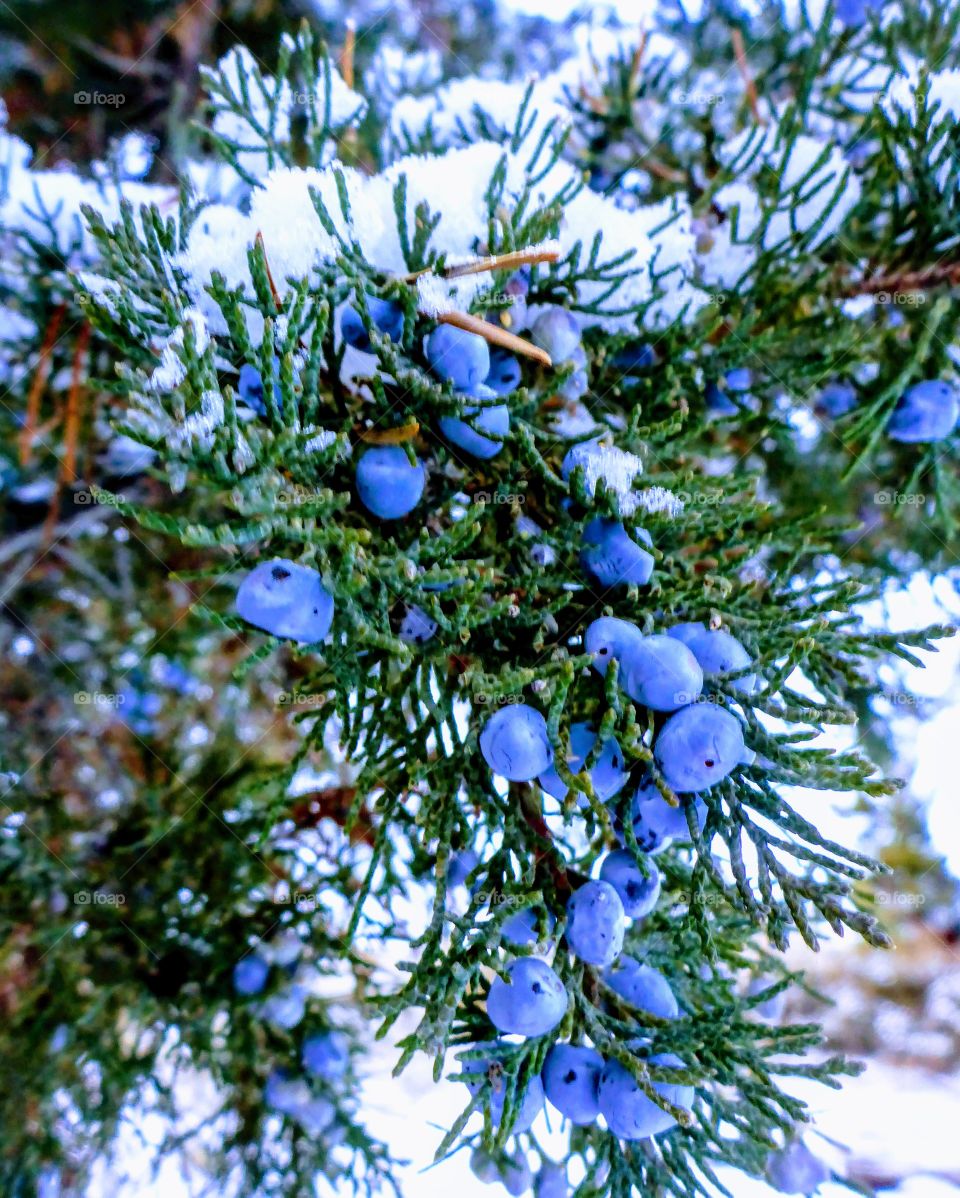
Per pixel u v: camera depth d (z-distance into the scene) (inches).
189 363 3.8
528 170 5.4
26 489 8.7
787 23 7.9
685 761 3.9
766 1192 10.0
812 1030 4.4
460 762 4.5
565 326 5.0
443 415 4.4
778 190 5.7
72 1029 7.3
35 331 7.2
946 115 5.8
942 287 6.3
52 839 7.6
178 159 8.1
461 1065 4.8
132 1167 8.5
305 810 7.1
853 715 3.9
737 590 4.8
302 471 4.1
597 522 4.5
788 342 6.1
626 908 4.4
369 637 4.1
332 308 4.5
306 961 7.1
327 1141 7.5
